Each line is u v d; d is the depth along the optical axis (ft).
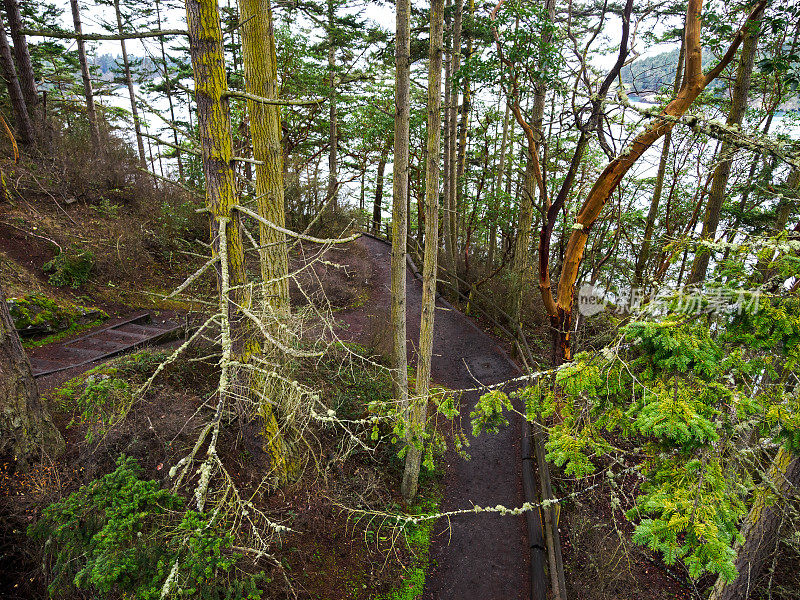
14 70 45.83
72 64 76.18
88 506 14.10
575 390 10.14
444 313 54.95
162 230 49.65
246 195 22.13
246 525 19.70
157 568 12.03
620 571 24.21
